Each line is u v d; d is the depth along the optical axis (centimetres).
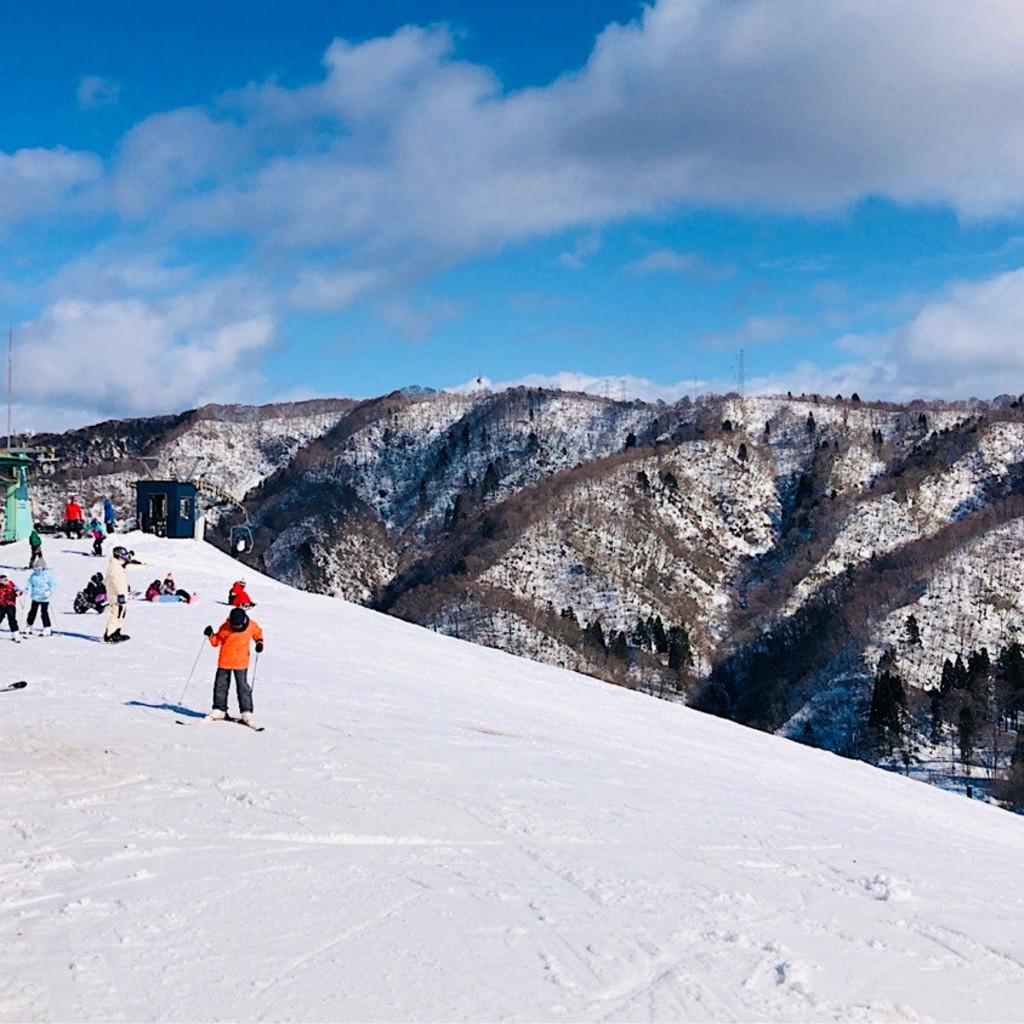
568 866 874
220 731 1409
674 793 1309
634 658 14300
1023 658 11325
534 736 1689
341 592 17950
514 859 888
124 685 1756
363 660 2477
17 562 3916
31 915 686
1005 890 977
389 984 602
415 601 15962
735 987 624
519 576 16325
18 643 2219
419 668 2491
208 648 2270
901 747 10219
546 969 637
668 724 2247
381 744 1404
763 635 14962
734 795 1385
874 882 909
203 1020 546
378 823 971
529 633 14288
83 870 787
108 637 2256
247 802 1020
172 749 1259
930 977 671
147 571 3859
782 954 686
